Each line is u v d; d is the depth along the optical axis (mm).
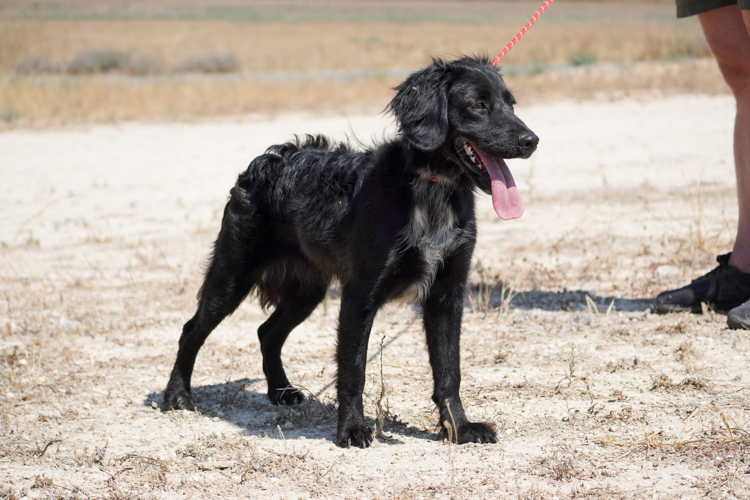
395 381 6672
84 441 5602
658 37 41000
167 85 29094
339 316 5496
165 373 7074
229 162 17312
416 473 4840
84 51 41875
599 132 18891
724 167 14547
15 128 22562
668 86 24922
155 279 9977
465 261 5504
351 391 5406
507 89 5484
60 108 24750
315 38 61469
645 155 16125
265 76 35406
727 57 7586
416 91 5285
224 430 5816
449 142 5336
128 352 7590
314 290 6598
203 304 6340
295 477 4848
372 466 4988
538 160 16344
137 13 103062
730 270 7656
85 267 10617
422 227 5285
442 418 5496
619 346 7133
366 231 5363
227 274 6281
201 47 52812
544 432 5418
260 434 5691
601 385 6238
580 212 12445
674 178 14078
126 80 34625
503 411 5848
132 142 20203
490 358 7059
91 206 14016
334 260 5801
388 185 5355
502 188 5270
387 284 5395
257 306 9258
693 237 10469
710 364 6504
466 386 6398
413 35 63156
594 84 25984
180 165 17234
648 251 10047
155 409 6270
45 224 12891
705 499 4258
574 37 49875
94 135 21359
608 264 9711
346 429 5375
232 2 142875
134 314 8695
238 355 7605
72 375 6965
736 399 5766
